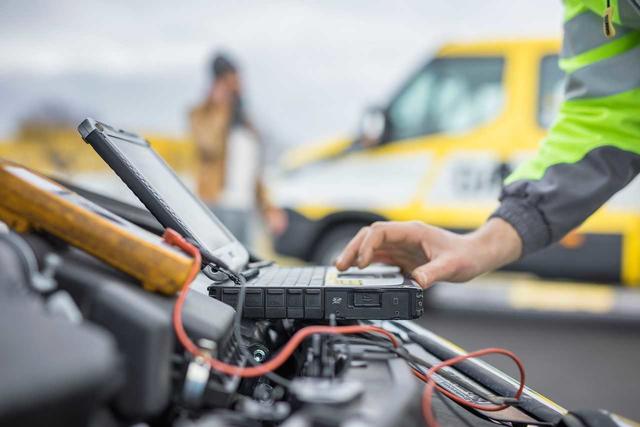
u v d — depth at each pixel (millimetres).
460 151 4297
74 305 583
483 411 851
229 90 5219
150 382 566
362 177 4438
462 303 4766
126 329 568
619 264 4035
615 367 3336
